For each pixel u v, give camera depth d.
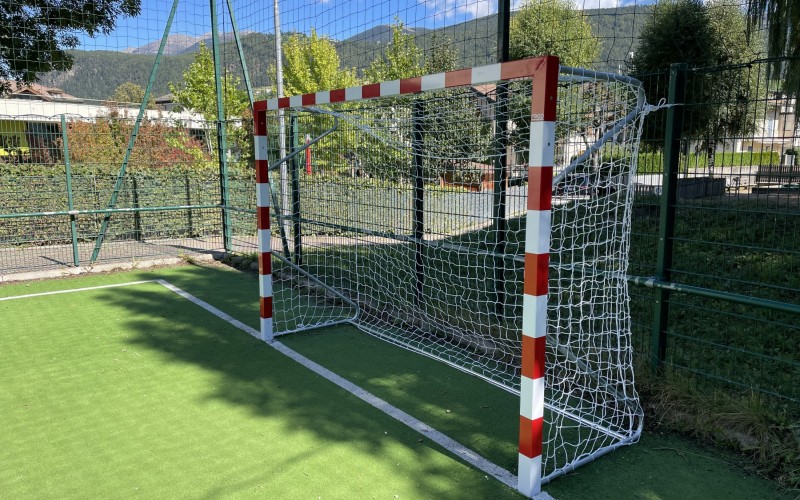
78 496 2.68
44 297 6.55
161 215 9.91
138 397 3.83
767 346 4.52
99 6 11.38
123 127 10.71
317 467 2.95
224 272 7.99
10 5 10.50
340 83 16.42
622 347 3.67
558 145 3.79
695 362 4.19
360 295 6.15
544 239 2.61
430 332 5.22
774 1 9.04
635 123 3.33
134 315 5.83
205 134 12.46
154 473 2.88
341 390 3.97
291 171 7.10
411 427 3.42
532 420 2.67
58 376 4.20
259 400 3.80
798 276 6.18
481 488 2.78
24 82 12.10
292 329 5.34
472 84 2.88
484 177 4.75
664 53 11.74
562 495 2.72
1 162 9.32
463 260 7.61
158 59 8.38
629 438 3.21
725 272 6.39
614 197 3.53
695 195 4.37
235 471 2.91
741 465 2.99
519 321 5.04
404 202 5.43
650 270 6.52
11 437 3.27
